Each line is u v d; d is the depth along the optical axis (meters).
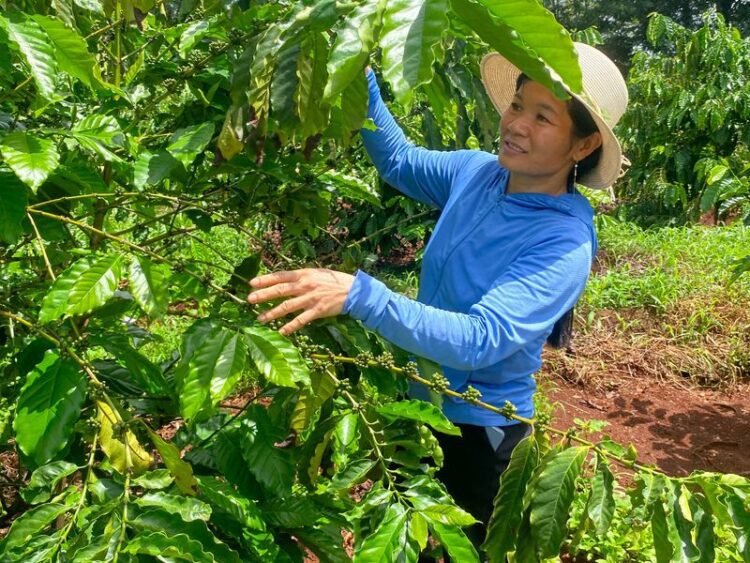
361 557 1.19
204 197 1.78
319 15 1.07
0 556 1.07
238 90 1.39
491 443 1.92
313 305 1.40
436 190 2.20
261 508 1.42
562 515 1.33
